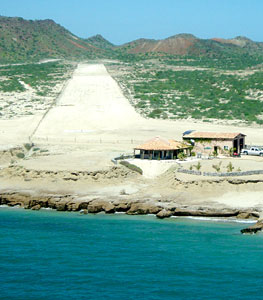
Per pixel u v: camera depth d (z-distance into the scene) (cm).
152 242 6053
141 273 5178
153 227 6625
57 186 8175
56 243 6041
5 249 5838
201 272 5212
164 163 8862
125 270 5253
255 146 10450
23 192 7944
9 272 5197
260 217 6900
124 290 4806
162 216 7025
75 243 6038
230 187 7719
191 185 7762
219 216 7031
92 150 10675
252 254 5681
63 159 9431
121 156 9419
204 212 7050
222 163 8875
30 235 6334
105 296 4678
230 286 4897
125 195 7744
